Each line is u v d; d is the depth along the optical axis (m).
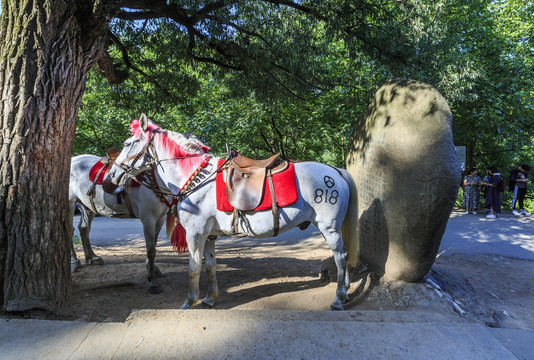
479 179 10.55
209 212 3.39
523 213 10.06
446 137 3.23
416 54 6.75
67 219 3.42
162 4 5.60
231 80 8.68
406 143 3.36
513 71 10.67
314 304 3.61
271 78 8.00
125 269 5.12
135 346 2.18
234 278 4.77
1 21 3.06
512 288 4.40
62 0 3.10
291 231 9.01
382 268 3.71
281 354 2.10
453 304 3.31
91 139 15.02
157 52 8.43
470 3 11.02
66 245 3.38
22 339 2.27
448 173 3.16
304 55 6.93
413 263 3.43
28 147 3.02
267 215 3.24
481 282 4.49
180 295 4.05
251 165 3.37
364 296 3.55
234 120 12.35
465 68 8.34
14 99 2.98
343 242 3.69
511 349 2.37
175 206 3.58
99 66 4.77
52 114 3.15
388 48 6.79
